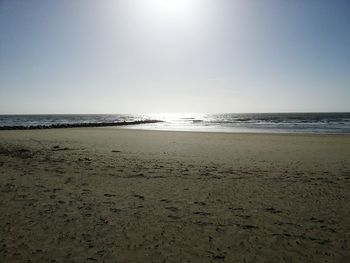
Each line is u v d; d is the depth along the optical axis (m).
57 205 6.09
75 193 7.00
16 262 3.81
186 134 26.25
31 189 7.27
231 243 4.42
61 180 8.28
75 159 11.91
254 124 52.41
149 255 4.04
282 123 55.03
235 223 5.20
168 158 12.31
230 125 49.56
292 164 10.94
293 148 15.71
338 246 4.32
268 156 12.88
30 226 4.98
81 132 30.05
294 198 6.68
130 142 19.14
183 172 9.48
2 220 5.23
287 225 5.12
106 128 41.00
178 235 4.69
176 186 7.74
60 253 4.07
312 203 6.33
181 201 6.46
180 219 5.38
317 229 4.95
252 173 9.34
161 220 5.33
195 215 5.59
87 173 9.26
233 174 9.20
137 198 6.66
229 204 6.26
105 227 4.98
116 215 5.56
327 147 16.16
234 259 3.95
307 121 63.53
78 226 5.01
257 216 5.55
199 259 3.94
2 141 19.77
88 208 5.93
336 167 10.35
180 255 4.05
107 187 7.60
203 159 12.05
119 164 10.86
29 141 19.83
